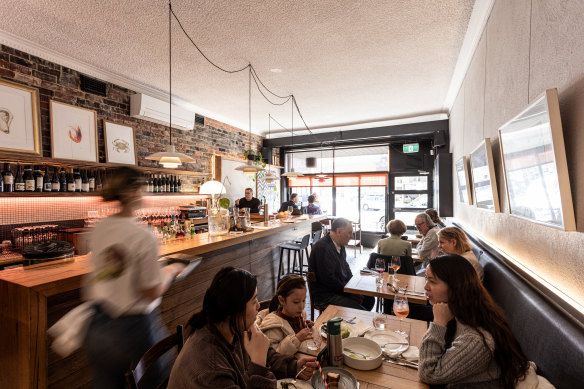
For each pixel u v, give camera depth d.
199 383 0.87
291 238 4.82
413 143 7.04
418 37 3.01
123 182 1.54
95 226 1.55
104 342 1.43
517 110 1.85
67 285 1.71
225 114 5.88
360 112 5.68
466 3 2.48
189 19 2.68
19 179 3.08
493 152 2.41
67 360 1.71
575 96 1.18
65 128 3.44
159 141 4.76
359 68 3.73
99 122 3.86
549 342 1.12
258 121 6.41
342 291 2.62
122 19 2.67
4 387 1.70
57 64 3.40
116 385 1.46
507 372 1.07
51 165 3.33
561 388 0.98
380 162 7.57
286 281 1.56
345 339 1.41
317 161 8.28
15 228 3.14
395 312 1.64
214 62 3.54
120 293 1.45
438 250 3.42
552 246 1.44
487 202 2.34
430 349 1.18
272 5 2.48
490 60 2.49
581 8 1.13
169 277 1.76
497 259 2.19
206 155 5.80
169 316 2.44
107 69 3.76
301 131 7.29
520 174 1.59
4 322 1.67
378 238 7.61
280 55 3.37
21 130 3.04
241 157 6.86
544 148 1.27
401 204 7.40
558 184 1.17
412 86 4.36
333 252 2.70
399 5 2.50
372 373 1.21
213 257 2.97
